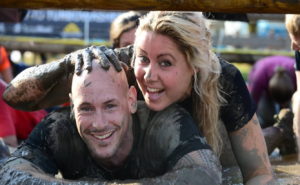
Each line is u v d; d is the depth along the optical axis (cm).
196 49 304
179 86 307
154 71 302
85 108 291
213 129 328
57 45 748
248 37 948
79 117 292
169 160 292
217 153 334
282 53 877
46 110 550
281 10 267
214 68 320
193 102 327
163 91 306
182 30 297
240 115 335
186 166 282
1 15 575
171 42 298
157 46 298
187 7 266
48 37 763
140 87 312
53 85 324
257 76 658
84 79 291
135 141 312
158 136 303
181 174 278
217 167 289
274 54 812
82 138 300
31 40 757
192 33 300
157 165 303
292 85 634
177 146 292
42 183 282
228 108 335
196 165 282
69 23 762
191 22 302
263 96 655
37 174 292
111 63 300
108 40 761
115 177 315
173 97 309
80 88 291
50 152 314
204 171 280
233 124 337
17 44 747
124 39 475
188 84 313
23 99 329
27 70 334
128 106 303
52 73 320
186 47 302
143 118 317
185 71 307
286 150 497
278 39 949
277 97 625
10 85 334
